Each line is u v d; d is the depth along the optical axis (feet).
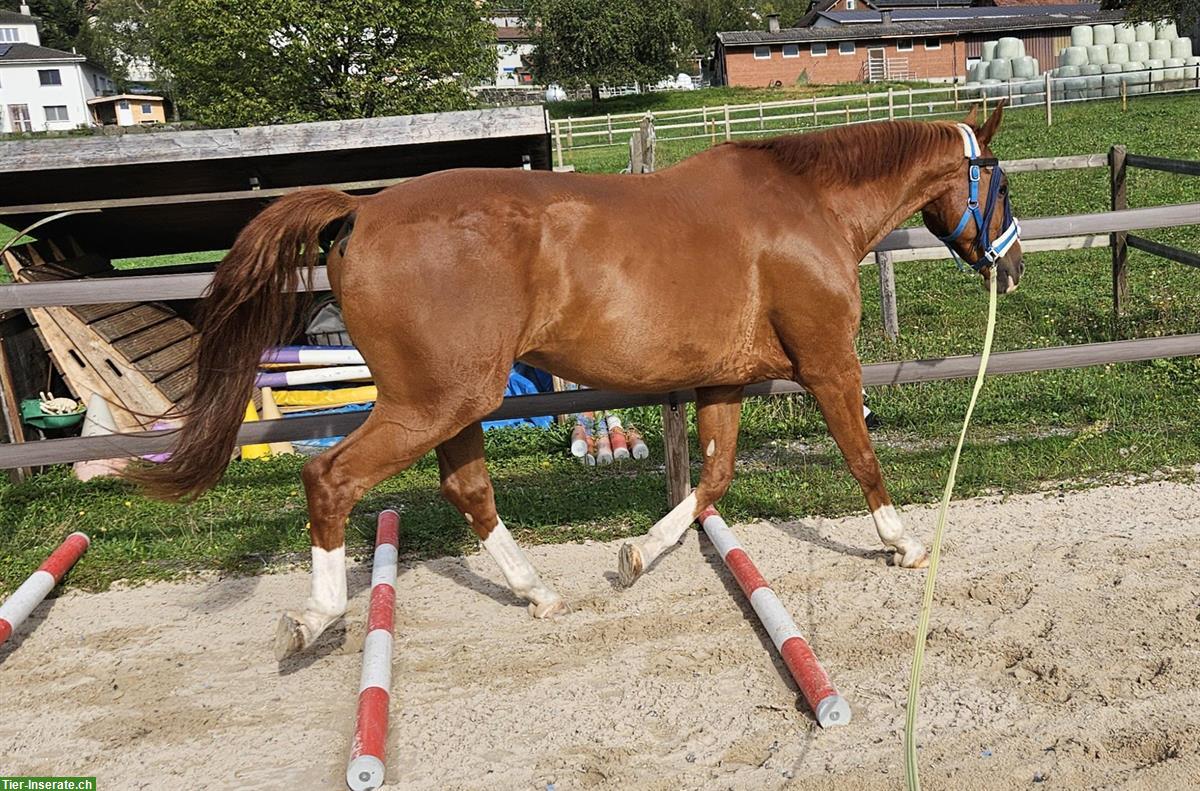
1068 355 16.15
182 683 11.84
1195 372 21.93
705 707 10.79
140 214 24.62
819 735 10.15
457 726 10.66
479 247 10.71
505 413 15.23
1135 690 10.55
